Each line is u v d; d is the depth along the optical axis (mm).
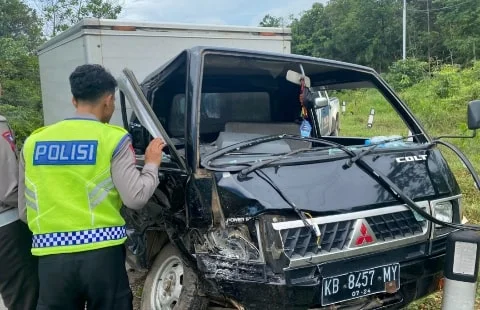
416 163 3375
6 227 3068
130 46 5461
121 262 2566
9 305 3270
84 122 2490
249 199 2678
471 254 2889
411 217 3064
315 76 4324
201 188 2861
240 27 6234
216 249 2758
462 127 9586
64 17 21391
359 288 2756
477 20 36625
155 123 3084
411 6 49031
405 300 3012
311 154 3164
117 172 2445
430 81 19438
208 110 4352
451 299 2980
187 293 2941
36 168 2459
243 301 2631
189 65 3242
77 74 2559
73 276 2416
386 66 50156
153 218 3244
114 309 2520
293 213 2689
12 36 22750
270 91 4660
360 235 2793
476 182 3213
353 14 50781
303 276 2617
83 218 2406
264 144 3377
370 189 2998
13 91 13898
